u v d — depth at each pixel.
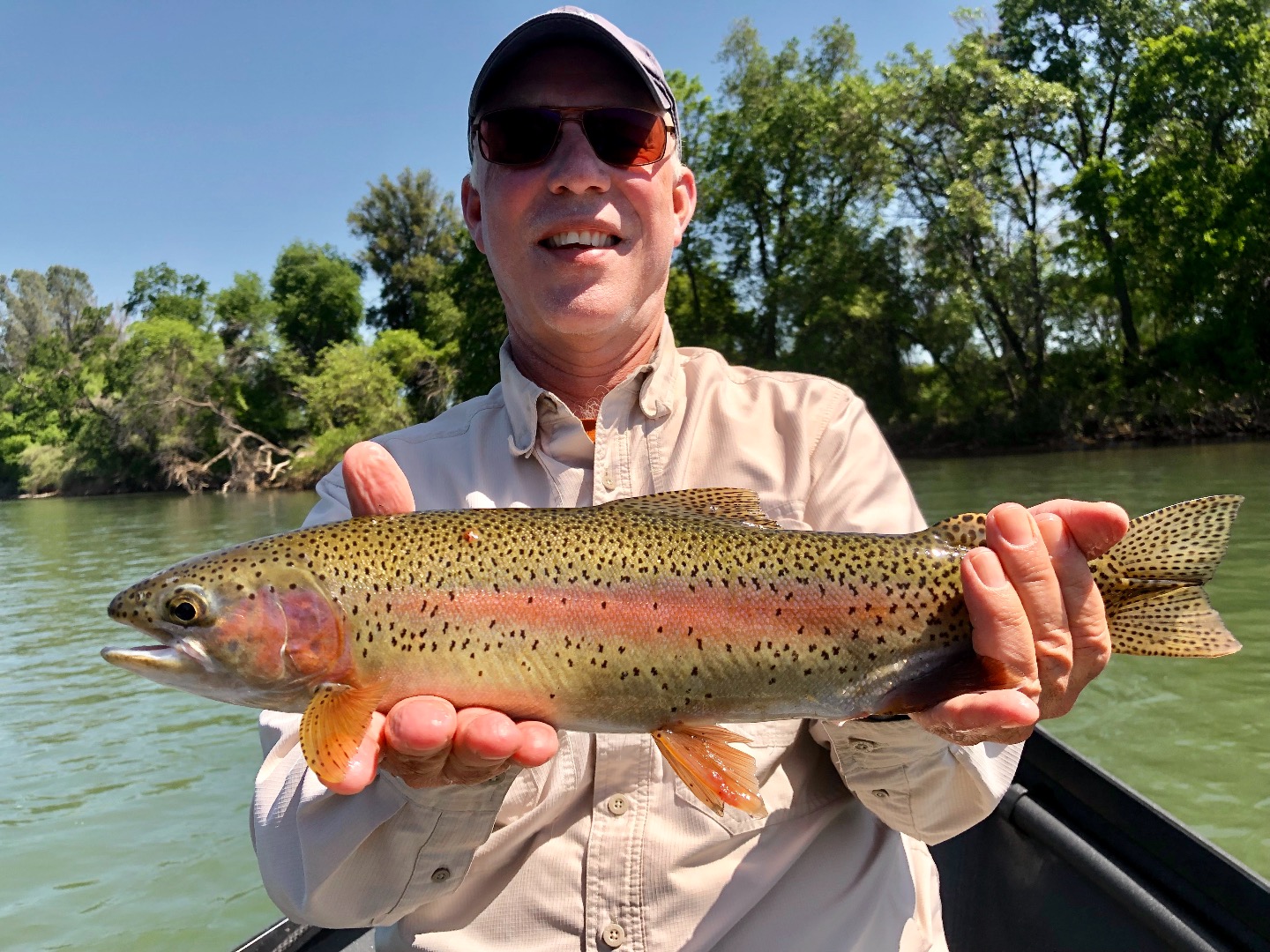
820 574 0.50
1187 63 7.05
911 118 7.68
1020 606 0.43
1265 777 1.41
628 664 0.49
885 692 0.50
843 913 0.53
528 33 0.59
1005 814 0.82
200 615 0.48
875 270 7.82
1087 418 7.29
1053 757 0.80
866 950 0.53
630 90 0.60
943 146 7.78
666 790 0.52
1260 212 6.85
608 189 0.60
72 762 1.83
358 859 0.47
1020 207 7.79
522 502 0.60
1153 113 7.32
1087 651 0.44
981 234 7.54
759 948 0.51
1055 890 0.75
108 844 1.46
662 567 0.50
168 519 7.37
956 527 0.52
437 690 0.48
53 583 4.20
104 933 1.21
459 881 0.49
